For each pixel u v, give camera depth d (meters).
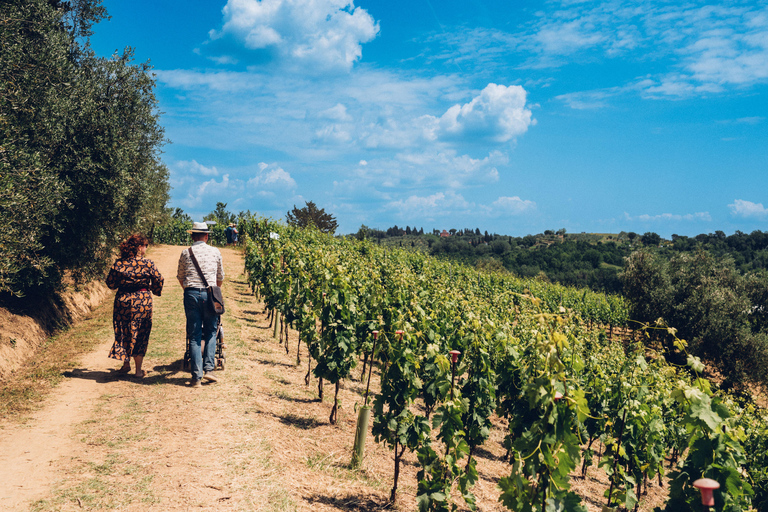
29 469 3.75
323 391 7.29
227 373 6.83
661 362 5.09
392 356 4.59
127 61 10.19
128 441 4.41
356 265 13.99
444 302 10.80
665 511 2.85
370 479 4.84
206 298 6.15
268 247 14.54
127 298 6.02
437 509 4.10
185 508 3.45
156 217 21.62
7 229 6.21
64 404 5.17
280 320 9.94
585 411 2.65
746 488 2.60
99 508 3.32
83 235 9.55
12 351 6.50
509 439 3.67
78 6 9.84
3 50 7.18
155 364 6.75
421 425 4.30
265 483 4.00
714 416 2.69
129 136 9.90
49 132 7.87
